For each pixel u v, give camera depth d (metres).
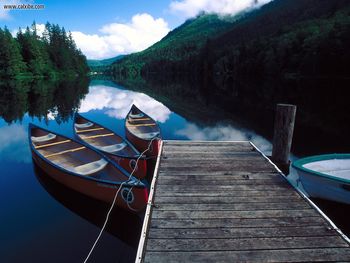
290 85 31.52
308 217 3.81
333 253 3.11
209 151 6.72
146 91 32.28
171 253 3.10
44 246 4.29
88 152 7.08
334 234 3.44
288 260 3.00
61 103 21.67
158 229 3.53
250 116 15.62
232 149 6.89
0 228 4.76
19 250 4.17
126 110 18.56
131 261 4.00
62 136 7.95
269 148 9.69
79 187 5.48
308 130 12.04
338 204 4.98
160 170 5.46
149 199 4.20
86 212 5.36
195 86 39.88
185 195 4.43
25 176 7.09
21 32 52.28
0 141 10.61
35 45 51.56
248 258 3.03
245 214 3.88
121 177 5.51
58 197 6.00
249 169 5.55
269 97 22.67
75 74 70.81
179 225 3.62
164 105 20.23
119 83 50.38
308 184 5.19
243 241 3.31
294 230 3.52
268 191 4.59
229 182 4.93
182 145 7.23
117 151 7.55
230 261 2.98
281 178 5.11
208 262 2.96
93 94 28.58
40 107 19.62
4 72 44.50
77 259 4.00
